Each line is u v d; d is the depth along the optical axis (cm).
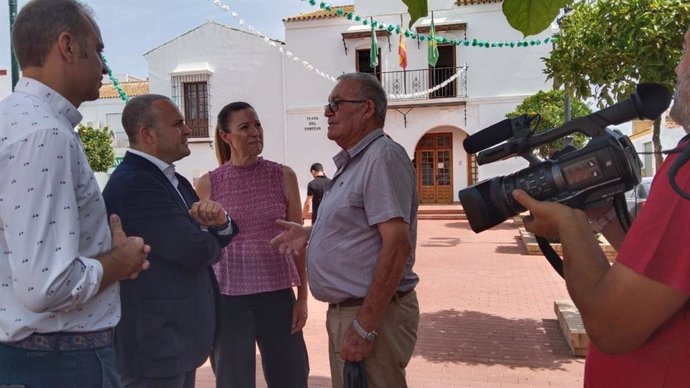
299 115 2108
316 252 249
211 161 2188
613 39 439
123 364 236
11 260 151
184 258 237
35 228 150
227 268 312
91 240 175
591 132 151
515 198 145
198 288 252
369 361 237
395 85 2034
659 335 127
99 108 2723
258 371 456
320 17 2053
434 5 1978
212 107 2170
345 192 241
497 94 1967
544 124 1393
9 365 163
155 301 235
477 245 1220
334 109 251
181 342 241
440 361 479
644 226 117
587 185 141
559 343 522
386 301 226
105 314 179
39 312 153
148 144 254
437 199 2109
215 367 321
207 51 2162
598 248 133
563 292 736
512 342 528
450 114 2019
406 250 229
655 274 113
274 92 2127
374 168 231
